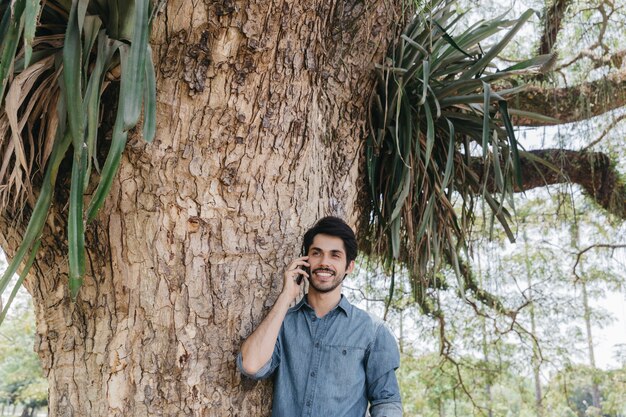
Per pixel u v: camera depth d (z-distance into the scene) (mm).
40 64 1843
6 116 1887
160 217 1923
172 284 1919
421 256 3074
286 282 1912
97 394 1920
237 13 1856
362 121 2609
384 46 2523
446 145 2945
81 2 1644
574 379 5441
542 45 4516
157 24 1884
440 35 2768
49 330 2072
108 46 1778
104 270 1978
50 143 1898
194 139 1926
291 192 2082
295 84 2014
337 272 1933
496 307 5055
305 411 1842
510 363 5262
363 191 2832
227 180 1961
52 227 2059
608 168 4500
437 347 5410
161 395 1875
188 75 1896
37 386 10320
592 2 4309
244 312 1976
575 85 4168
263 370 1867
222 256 1963
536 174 4293
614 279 5223
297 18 1933
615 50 4555
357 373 1886
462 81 2656
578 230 5266
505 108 2463
